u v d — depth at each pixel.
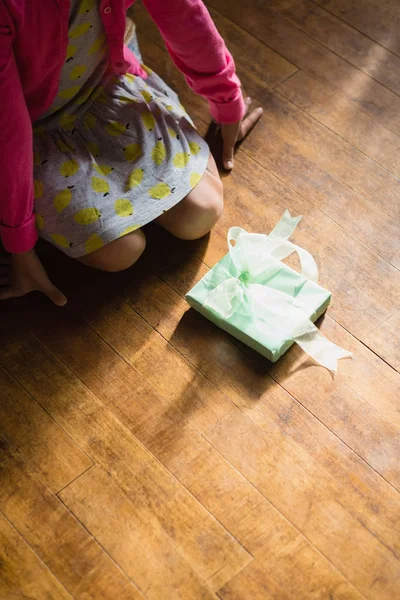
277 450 1.30
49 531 1.25
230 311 1.40
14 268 1.45
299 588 1.17
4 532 1.25
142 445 1.32
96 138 1.43
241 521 1.24
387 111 1.75
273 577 1.18
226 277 1.46
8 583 1.20
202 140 1.53
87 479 1.29
